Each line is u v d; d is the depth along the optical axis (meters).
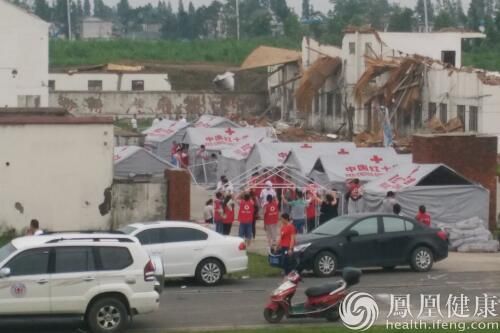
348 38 92.69
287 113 104.12
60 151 40.41
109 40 151.50
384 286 30.50
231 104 106.06
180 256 30.44
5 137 39.91
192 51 141.75
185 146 64.44
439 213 41.59
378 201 41.47
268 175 47.72
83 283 22.69
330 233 33.03
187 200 41.47
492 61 124.00
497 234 42.16
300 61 103.50
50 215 40.38
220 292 29.64
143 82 108.94
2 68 75.00
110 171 40.97
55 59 132.25
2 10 74.75
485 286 30.55
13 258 22.48
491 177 45.72
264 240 41.75
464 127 74.56
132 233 30.34
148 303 23.09
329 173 44.94
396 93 81.88
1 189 39.94
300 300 27.72
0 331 23.88
